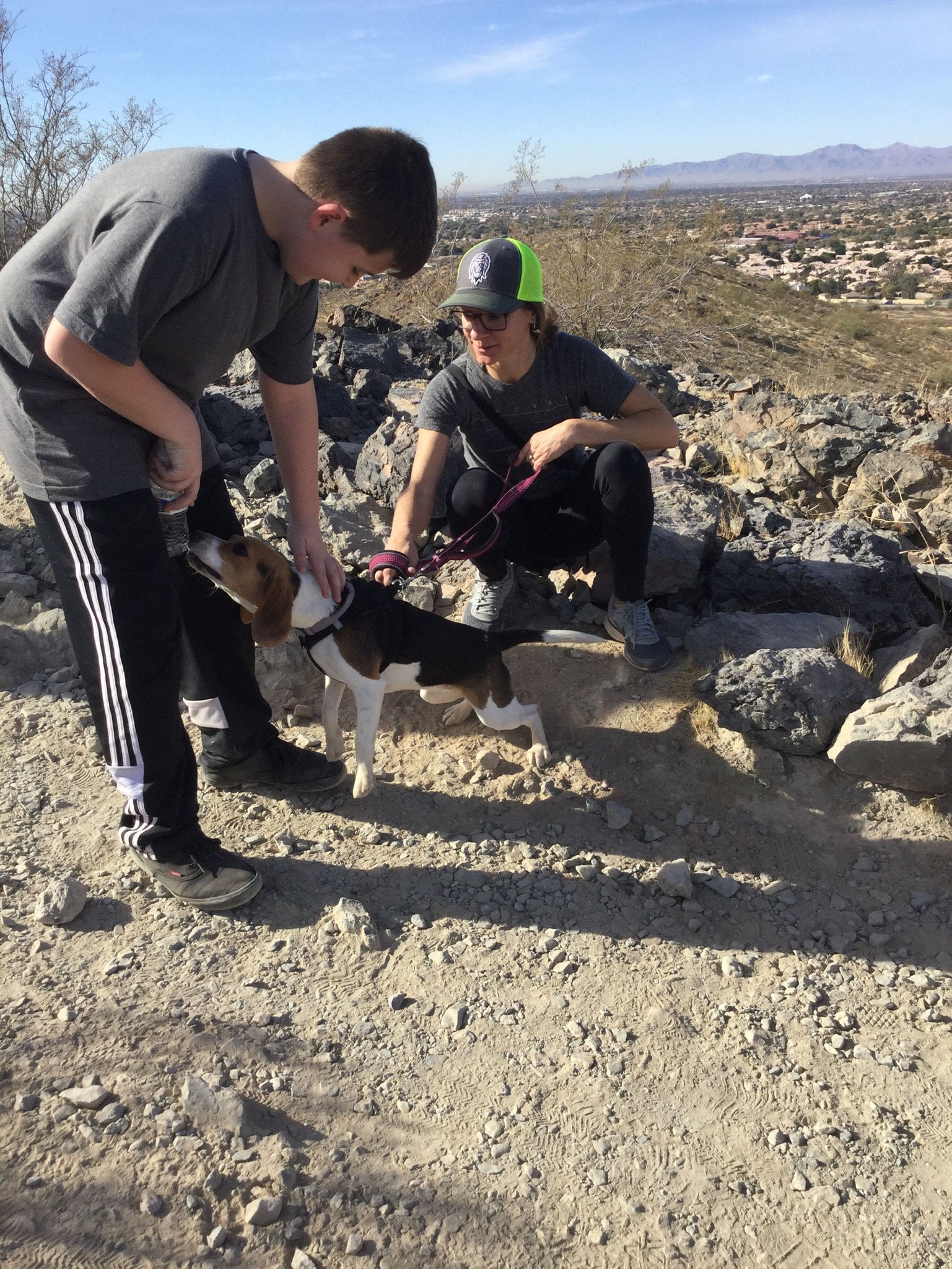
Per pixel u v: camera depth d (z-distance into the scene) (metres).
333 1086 2.44
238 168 2.29
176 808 2.88
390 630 3.27
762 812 3.50
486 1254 2.08
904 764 3.41
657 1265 2.09
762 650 3.75
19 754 3.65
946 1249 2.16
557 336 3.62
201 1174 2.16
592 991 2.79
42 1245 1.99
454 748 3.82
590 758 3.72
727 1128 2.41
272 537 4.61
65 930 2.87
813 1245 2.15
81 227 2.26
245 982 2.72
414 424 4.91
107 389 2.24
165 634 2.66
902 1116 2.47
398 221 2.36
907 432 6.09
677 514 4.73
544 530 4.07
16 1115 2.26
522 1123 2.39
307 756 3.49
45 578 4.54
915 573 4.69
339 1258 2.04
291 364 3.00
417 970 2.82
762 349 19.11
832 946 3.01
